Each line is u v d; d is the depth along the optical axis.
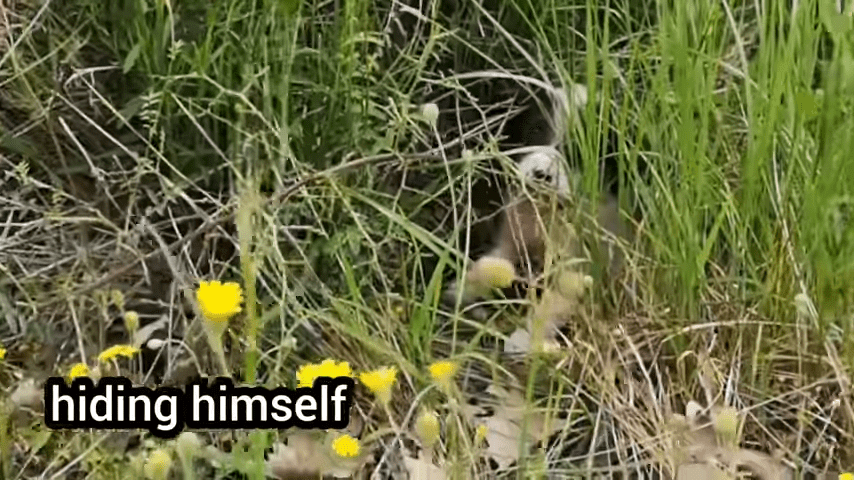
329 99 1.92
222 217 1.78
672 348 1.74
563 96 1.94
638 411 1.68
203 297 1.45
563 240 1.82
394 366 1.73
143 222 1.81
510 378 1.77
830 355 1.67
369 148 1.92
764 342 1.72
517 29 2.11
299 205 1.83
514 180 1.91
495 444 1.66
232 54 1.91
